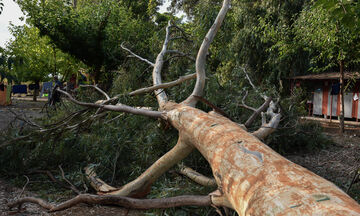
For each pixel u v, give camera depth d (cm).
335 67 1304
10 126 505
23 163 414
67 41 984
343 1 292
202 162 425
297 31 865
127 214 288
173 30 754
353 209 103
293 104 601
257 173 154
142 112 377
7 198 318
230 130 222
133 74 687
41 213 283
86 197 277
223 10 417
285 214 113
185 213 284
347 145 670
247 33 1182
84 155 448
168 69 686
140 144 417
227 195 174
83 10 1064
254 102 547
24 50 1636
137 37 970
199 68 413
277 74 1187
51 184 377
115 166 390
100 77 1058
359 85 1202
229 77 781
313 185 127
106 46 972
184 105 359
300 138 623
